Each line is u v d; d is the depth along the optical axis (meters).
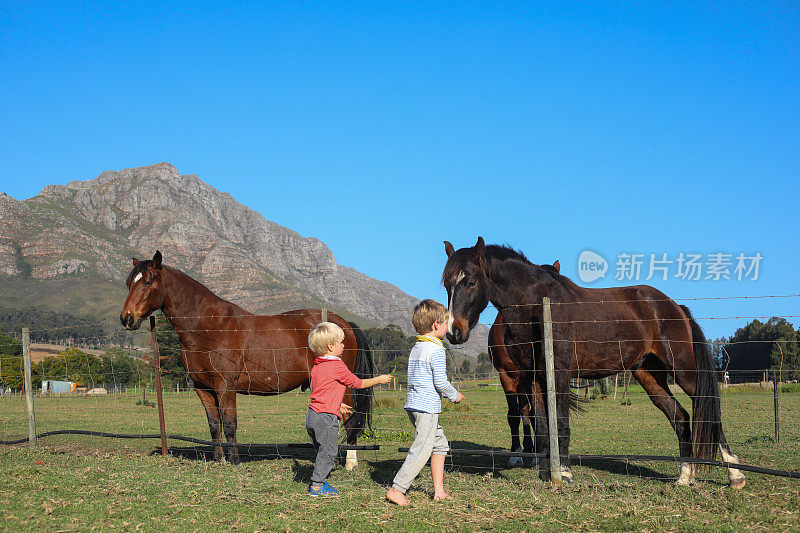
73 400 28.19
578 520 4.62
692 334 6.74
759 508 4.91
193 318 7.56
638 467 7.47
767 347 62.44
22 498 5.08
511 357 6.89
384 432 12.31
